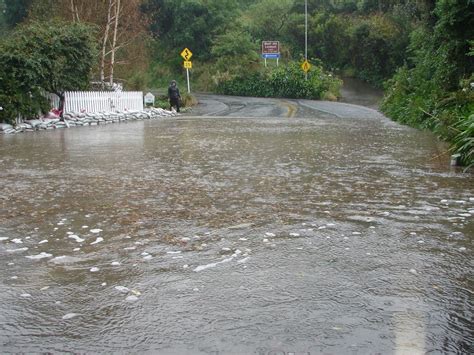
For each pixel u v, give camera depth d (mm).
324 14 52781
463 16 13977
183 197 5879
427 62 19016
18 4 40469
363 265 3568
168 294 3121
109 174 7461
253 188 6363
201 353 2439
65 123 16609
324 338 2559
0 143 11820
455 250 3879
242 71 45062
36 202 5699
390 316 2787
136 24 25781
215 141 11820
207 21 53781
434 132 12695
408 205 5363
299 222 4727
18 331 2691
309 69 40188
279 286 3213
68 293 3166
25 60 15562
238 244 4090
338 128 15398
